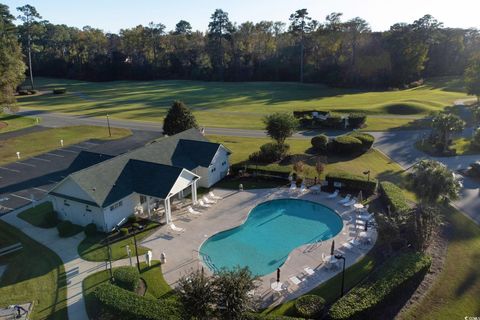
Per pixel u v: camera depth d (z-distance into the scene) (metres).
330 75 122.19
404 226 26.73
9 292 24.23
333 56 127.56
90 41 167.75
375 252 27.34
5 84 78.38
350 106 80.38
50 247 29.53
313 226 32.44
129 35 162.00
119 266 26.70
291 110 80.12
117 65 159.50
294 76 139.62
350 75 117.31
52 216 33.16
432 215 27.22
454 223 30.95
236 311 17.30
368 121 68.06
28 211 36.00
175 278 25.16
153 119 77.06
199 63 154.00
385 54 114.44
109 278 25.27
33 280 25.45
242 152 52.22
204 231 31.22
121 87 135.38
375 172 43.59
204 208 35.38
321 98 96.25
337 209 34.47
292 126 48.34
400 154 49.94
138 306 20.52
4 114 83.69
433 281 23.78
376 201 35.66
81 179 31.48
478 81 73.50
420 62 113.50
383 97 91.69
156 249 28.77
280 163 46.94
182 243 29.52
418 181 30.05
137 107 92.06
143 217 33.84
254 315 19.28
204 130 66.06
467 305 21.64
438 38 124.62
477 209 33.41
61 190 32.50
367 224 30.88
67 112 86.88
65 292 24.08
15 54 83.75
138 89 128.38
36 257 28.20
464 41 129.62
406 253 24.48
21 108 92.94
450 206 33.97
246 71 145.62
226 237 30.84
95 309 22.33
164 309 20.25
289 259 26.97
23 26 133.25
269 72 143.50
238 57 148.88
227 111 83.00
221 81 146.88
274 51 148.00
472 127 61.50
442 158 47.75
